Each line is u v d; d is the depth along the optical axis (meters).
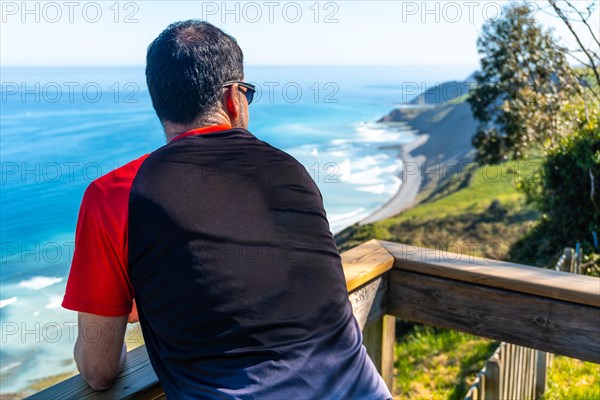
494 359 3.19
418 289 2.20
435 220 25.92
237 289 1.25
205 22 1.54
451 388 5.78
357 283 1.98
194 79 1.44
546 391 4.46
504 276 1.97
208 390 1.21
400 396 5.69
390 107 119.31
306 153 60.00
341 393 1.26
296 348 1.27
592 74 11.03
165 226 1.27
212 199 1.32
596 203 9.60
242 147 1.43
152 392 1.41
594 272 8.68
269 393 1.20
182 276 1.25
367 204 38.53
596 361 1.85
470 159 48.75
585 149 9.53
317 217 1.44
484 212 25.19
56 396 1.33
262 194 1.38
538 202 11.19
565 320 1.89
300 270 1.35
